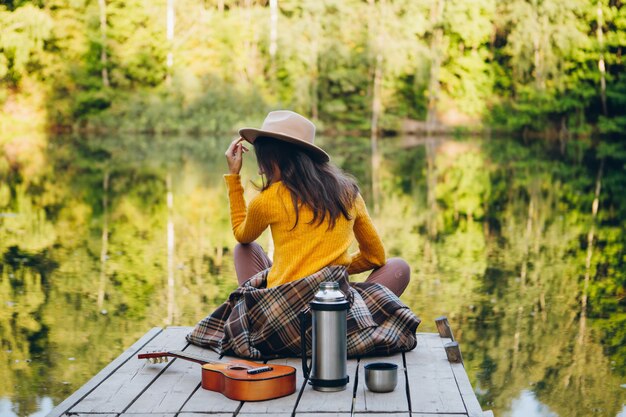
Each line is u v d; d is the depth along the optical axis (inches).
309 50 1310.3
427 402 105.0
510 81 1354.6
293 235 123.7
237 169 134.3
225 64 1311.5
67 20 1285.7
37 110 1264.8
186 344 135.8
